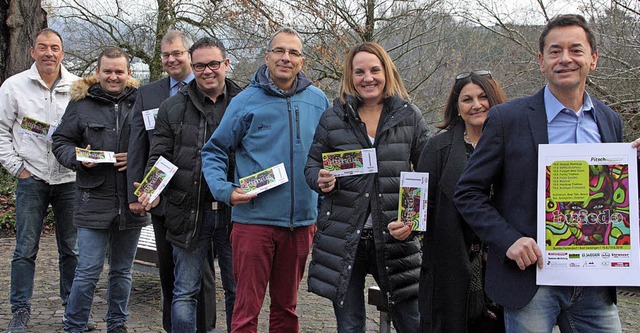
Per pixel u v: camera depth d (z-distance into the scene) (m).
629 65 10.46
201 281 4.41
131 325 5.26
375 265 3.54
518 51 12.49
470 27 12.90
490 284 2.68
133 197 4.47
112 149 4.75
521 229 2.57
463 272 3.03
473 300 3.08
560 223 2.52
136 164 4.51
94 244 4.68
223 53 4.20
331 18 12.43
